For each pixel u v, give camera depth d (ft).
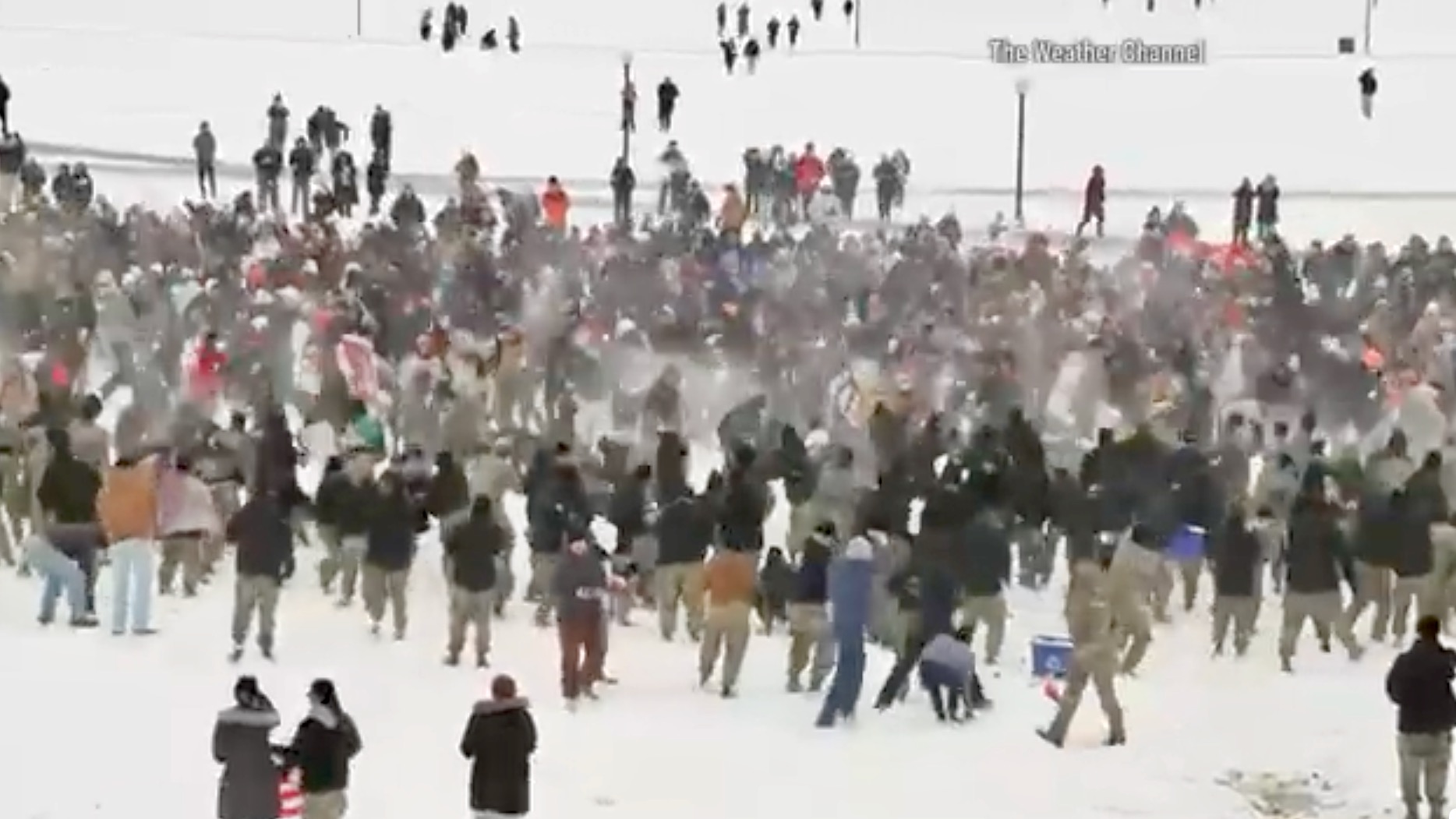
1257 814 189.47
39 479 238.89
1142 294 351.05
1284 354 314.55
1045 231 430.61
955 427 276.41
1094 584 205.67
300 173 422.00
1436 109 576.20
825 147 536.42
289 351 296.92
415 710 207.10
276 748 165.27
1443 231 473.26
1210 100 583.99
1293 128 563.07
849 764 198.39
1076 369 304.09
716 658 219.00
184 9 649.61
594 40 639.76
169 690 208.85
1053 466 261.85
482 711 168.86
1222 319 329.52
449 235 356.18
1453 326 331.98
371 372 280.51
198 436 251.60
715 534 232.53
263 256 340.18
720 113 560.61
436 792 185.98
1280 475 257.55
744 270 353.31
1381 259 374.43
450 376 283.38
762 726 208.64
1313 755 204.03
